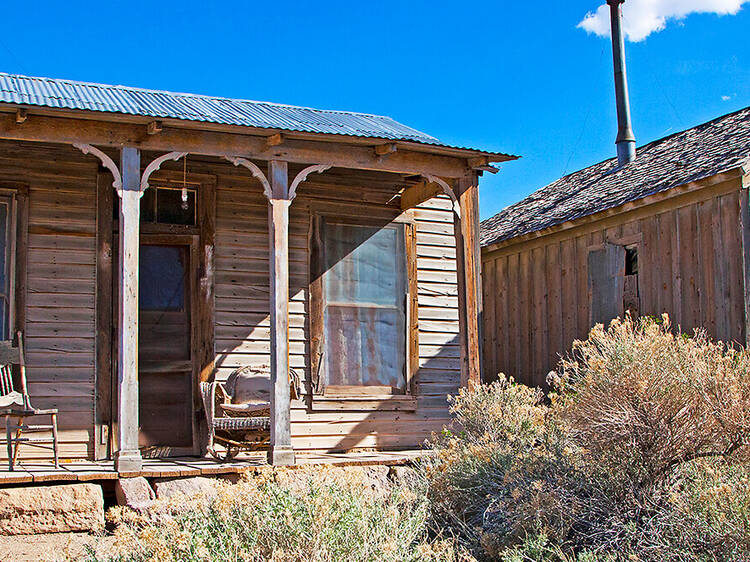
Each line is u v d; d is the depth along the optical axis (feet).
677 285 34.53
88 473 24.29
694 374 21.70
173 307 31.32
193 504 18.35
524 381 44.88
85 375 29.43
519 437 25.91
